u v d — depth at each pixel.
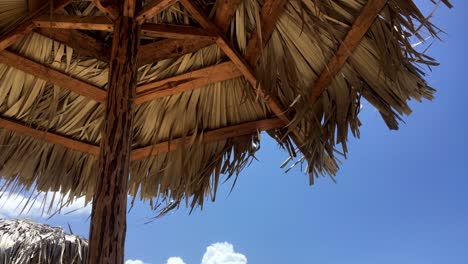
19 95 3.79
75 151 4.37
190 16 3.67
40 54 3.61
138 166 4.48
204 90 4.05
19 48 3.53
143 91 3.97
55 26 3.22
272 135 4.17
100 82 3.96
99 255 2.39
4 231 4.94
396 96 3.32
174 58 3.84
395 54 3.10
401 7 2.94
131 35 2.98
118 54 2.91
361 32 3.17
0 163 3.93
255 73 3.64
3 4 3.21
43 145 4.16
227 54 3.55
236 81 3.94
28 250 4.73
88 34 3.76
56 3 3.26
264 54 3.58
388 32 3.10
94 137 4.36
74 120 4.16
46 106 3.91
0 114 3.86
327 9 3.20
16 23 3.32
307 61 3.57
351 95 3.52
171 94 4.01
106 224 2.47
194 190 4.18
